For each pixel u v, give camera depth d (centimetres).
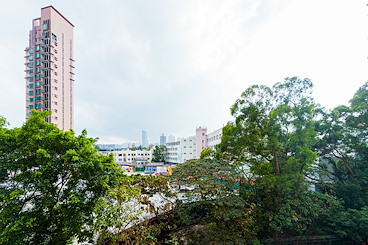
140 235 862
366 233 985
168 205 1005
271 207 1088
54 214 699
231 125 1262
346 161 1334
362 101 1259
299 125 1069
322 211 1123
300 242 1070
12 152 627
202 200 958
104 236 750
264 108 1120
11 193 542
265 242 1056
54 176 651
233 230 927
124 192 819
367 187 1174
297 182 1094
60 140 658
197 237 913
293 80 1125
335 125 1324
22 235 576
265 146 1099
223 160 1290
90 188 716
